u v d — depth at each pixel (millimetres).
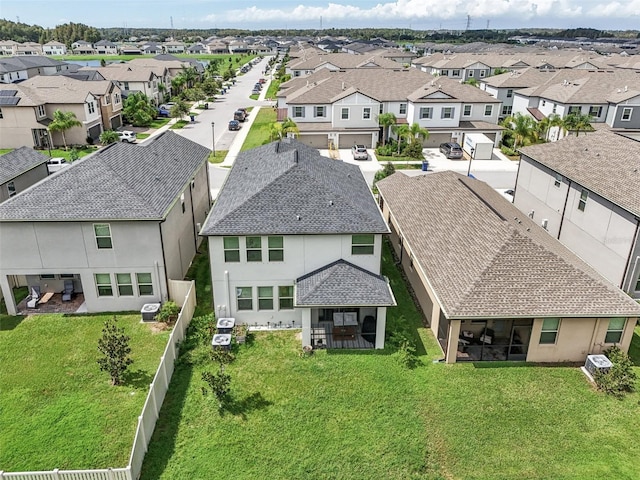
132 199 23078
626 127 56625
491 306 19375
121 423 17094
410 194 31797
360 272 22016
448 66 98750
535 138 55562
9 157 32625
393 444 16250
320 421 17172
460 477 15148
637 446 16266
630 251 24922
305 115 58969
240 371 19781
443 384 19016
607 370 19266
